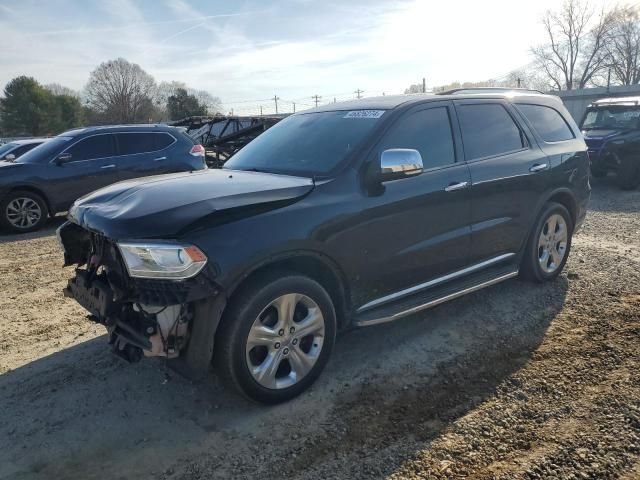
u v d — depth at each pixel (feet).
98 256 10.92
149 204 10.31
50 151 31.63
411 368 12.42
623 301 15.83
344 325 12.07
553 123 17.92
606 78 190.08
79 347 14.06
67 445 9.93
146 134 33.99
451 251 13.89
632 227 25.81
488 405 10.77
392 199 12.25
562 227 17.60
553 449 9.30
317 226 10.87
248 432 10.16
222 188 10.97
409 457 9.29
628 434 9.61
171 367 10.10
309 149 13.19
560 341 13.46
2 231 31.45
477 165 14.44
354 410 10.78
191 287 9.41
